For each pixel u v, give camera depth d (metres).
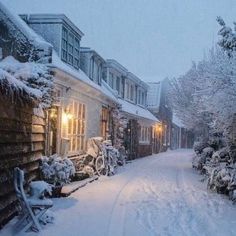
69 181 12.42
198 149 21.44
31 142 9.03
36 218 7.15
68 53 15.94
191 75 24.59
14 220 7.48
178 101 25.66
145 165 22.33
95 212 8.94
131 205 10.01
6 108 6.88
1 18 12.22
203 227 8.03
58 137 13.12
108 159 16.55
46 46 11.95
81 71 18.16
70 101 14.29
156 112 37.78
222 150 15.57
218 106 11.68
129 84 29.67
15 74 9.73
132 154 26.88
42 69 10.59
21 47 12.08
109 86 23.97
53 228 7.35
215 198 11.46
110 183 13.91
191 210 9.66
